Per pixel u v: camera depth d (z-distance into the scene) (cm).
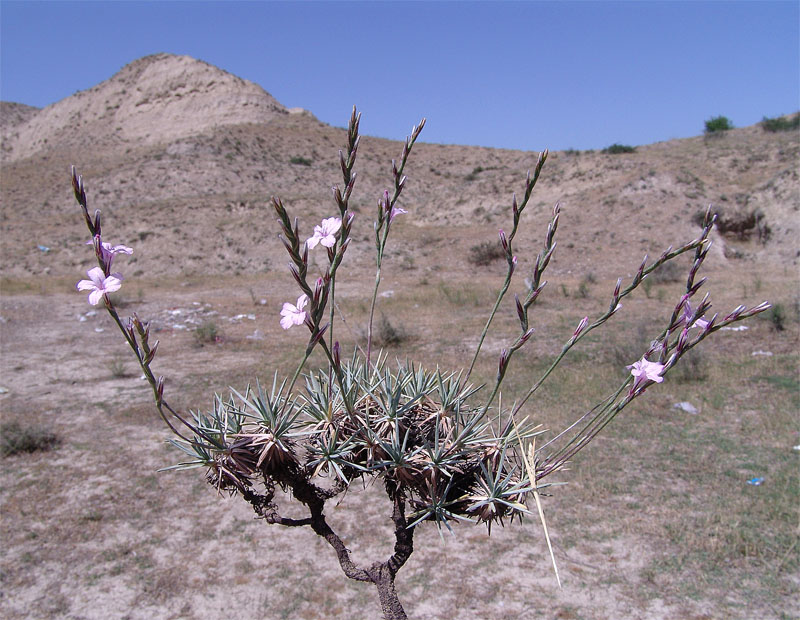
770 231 2688
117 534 612
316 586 521
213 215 3828
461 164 6856
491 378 1019
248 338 1587
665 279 2183
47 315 2036
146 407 1001
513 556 550
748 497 613
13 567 557
